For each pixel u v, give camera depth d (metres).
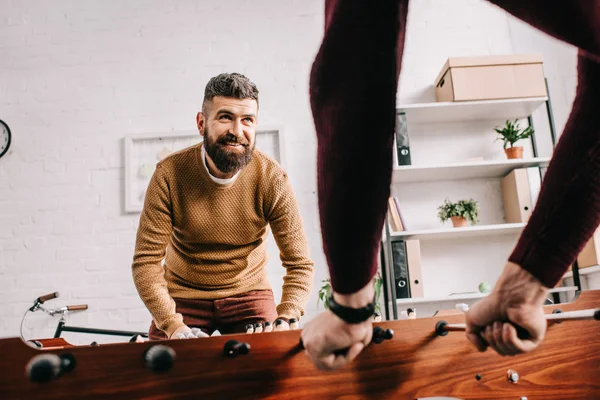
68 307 2.79
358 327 0.60
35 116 3.33
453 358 0.94
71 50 3.43
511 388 0.95
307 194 3.25
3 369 0.81
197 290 1.86
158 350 0.83
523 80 3.08
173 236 1.89
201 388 0.87
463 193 3.30
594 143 0.62
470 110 3.19
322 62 0.50
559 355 0.97
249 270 1.91
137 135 3.28
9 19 3.46
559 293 3.17
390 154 0.51
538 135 3.38
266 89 3.40
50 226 3.19
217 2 3.52
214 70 3.42
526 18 0.51
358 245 0.53
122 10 3.49
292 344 0.90
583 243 0.64
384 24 0.48
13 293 3.10
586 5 0.47
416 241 2.89
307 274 1.80
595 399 0.97
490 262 3.22
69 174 3.26
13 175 3.25
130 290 3.12
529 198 3.04
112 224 3.20
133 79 3.39
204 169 1.79
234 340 0.88
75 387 0.83
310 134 3.34
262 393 0.88
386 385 0.92
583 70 0.62
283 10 3.52
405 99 3.42
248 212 1.84
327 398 0.90
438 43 3.51
